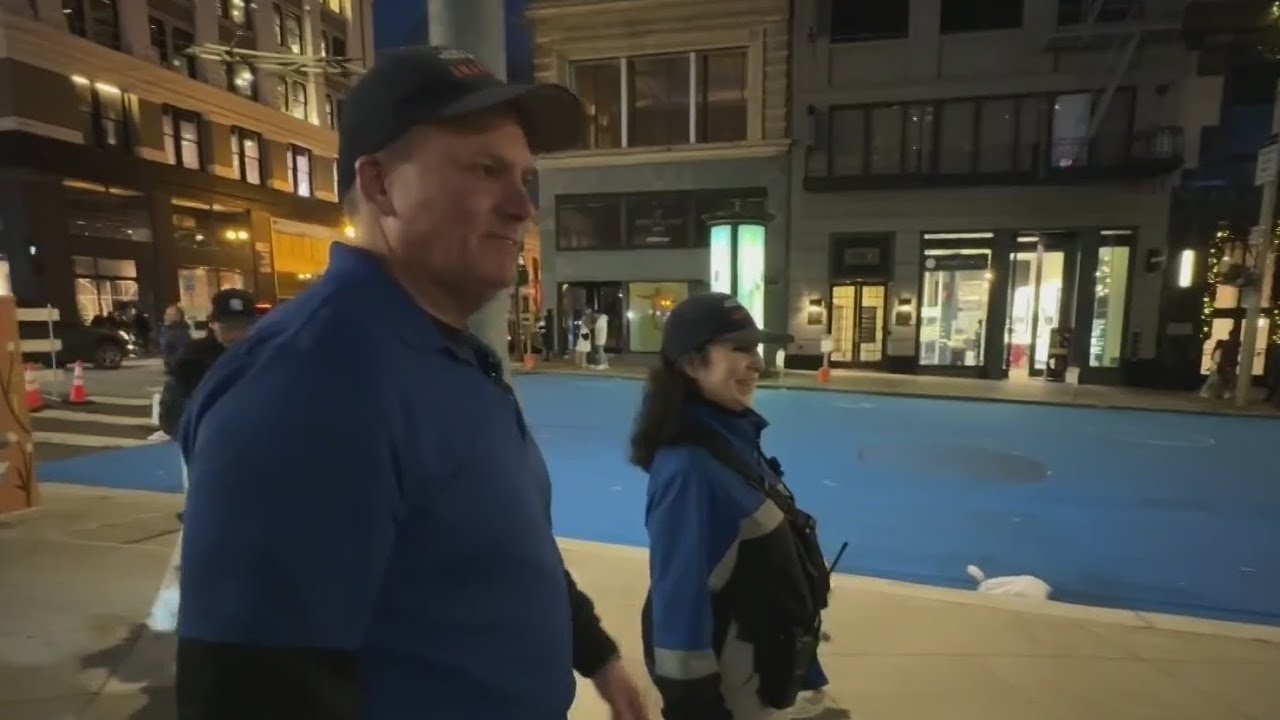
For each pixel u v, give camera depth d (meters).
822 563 1.99
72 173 24.64
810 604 1.86
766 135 20.02
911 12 18.66
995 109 18.36
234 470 0.81
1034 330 18.48
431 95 1.03
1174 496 7.56
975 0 18.25
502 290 1.14
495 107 1.08
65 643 3.72
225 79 31.98
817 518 6.80
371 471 0.85
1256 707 3.28
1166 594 5.10
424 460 0.92
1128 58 16.61
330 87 38.91
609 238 21.64
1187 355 16.67
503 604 1.01
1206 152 16.69
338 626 0.82
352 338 0.90
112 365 20.25
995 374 18.42
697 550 1.72
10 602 4.23
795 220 19.97
